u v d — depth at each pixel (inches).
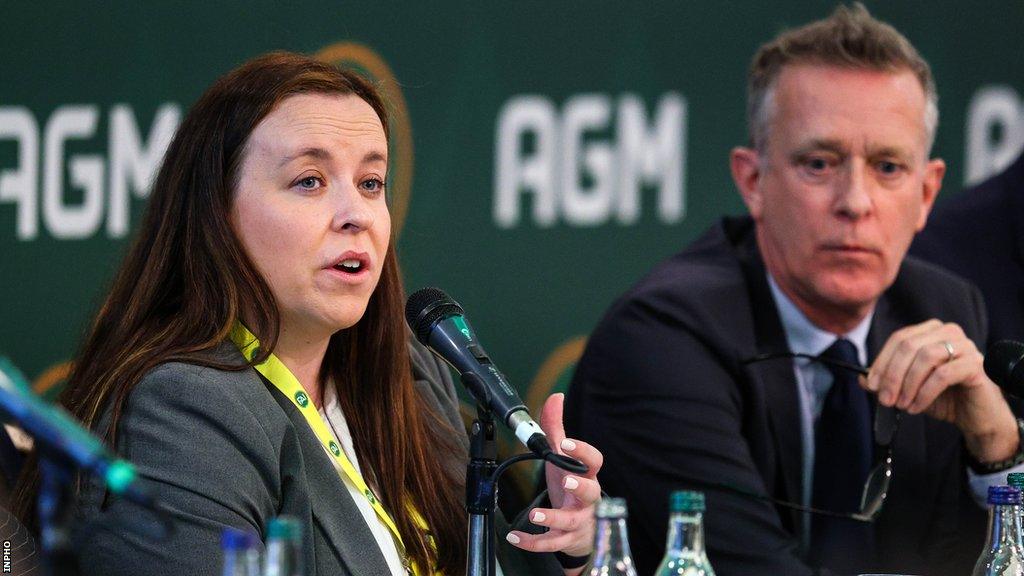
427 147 584.1
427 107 584.7
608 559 223.6
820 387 424.8
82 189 631.2
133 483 193.8
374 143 303.7
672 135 559.2
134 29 627.8
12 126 639.8
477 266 577.6
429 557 319.6
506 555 331.6
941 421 416.8
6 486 303.6
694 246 462.0
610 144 565.3
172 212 304.0
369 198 305.3
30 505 290.2
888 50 419.8
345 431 322.3
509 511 375.2
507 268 575.2
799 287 424.2
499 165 577.0
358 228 296.8
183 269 301.6
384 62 590.6
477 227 578.6
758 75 438.3
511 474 380.2
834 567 408.2
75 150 632.4
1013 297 491.2
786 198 422.6
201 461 275.3
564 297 568.7
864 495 398.6
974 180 523.8
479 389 257.9
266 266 296.4
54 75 636.7
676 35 560.1
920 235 507.8
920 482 412.5
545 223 571.2
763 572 392.8
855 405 419.2
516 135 576.1
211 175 298.7
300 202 295.7
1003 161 522.6
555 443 301.3
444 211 581.9
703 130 556.4
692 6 558.3
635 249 561.6
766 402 418.3
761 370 421.4
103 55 631.2
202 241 298.4
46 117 636.7
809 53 423.2
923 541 414.3
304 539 287.9
